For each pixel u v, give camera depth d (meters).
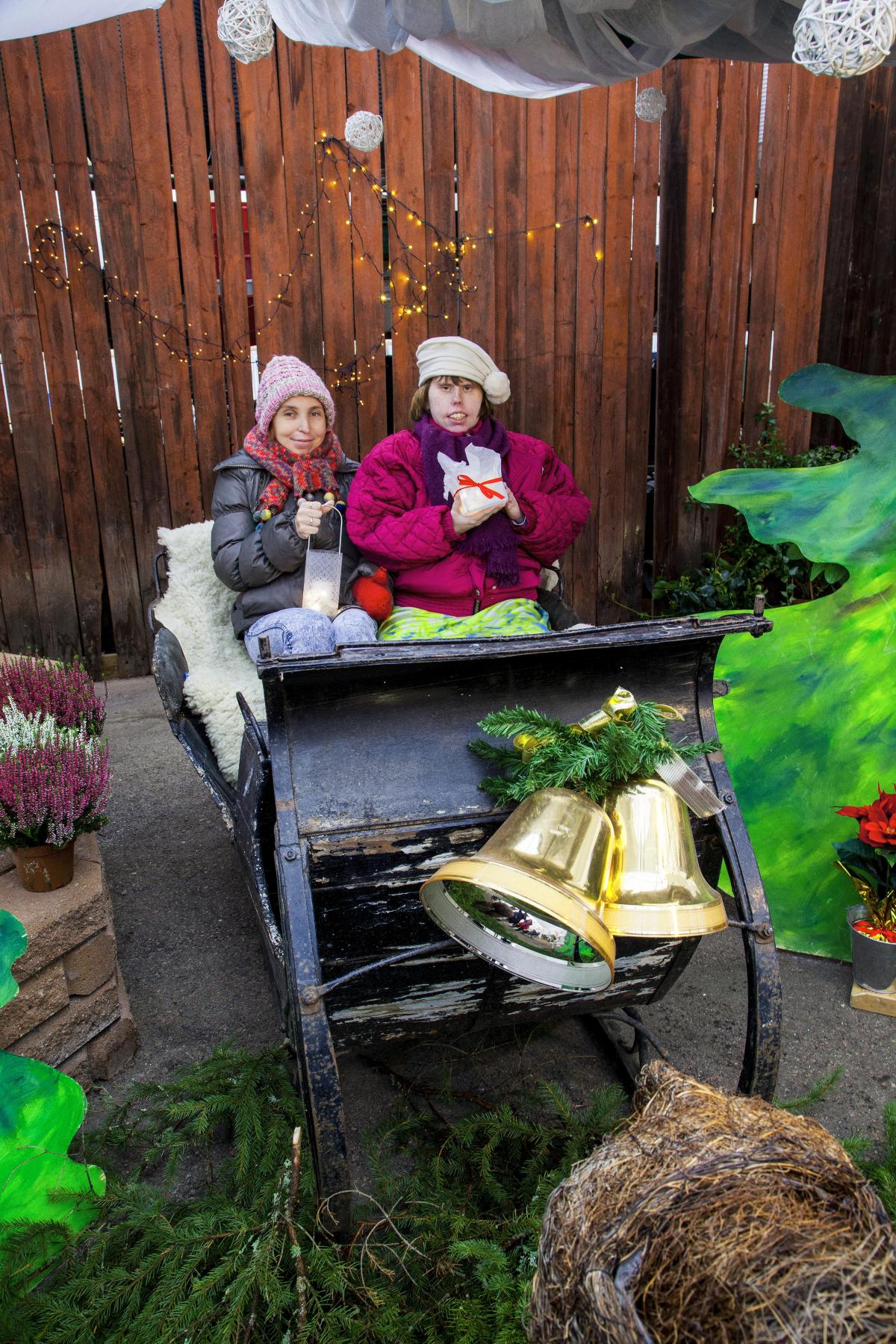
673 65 5.14
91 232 4.66
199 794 3.96
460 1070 2.43
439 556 3.04
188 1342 1.58
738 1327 0.94
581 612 5.74
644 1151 1.18
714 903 1.60
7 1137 1.94
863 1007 2.73
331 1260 1.69
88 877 2.44
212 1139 2.22
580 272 5.28
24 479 4.81
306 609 2.88
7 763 2.30
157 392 4.89
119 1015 2.46
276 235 4.86
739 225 5.50
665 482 5.77
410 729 1.78
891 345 6.02
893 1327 0.91
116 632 5.16
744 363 5.77
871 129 5.68
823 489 4.19
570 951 1.68
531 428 5.42
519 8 2.79
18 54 4.41
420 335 5.15
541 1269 1.17
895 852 2.69
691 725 1.98
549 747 1.65
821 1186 1.09
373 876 1.75
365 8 2.90
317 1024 1.61
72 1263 1.80
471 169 5.00
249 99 4.68
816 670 3.66
